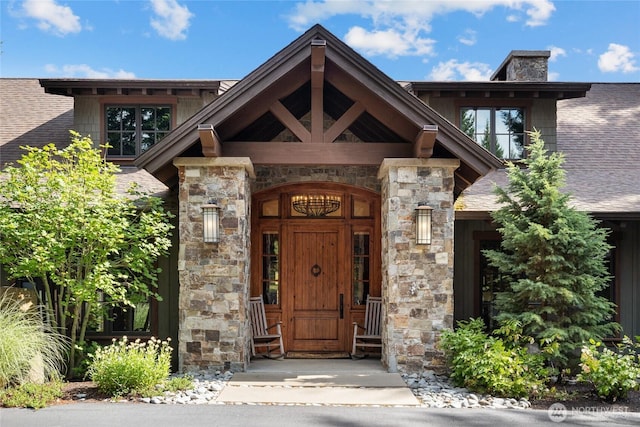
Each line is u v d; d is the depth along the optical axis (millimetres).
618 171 10898
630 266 10312
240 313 8102
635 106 13188
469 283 10336
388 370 8211
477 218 9383
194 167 8242
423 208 8070
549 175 8438
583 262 8078
